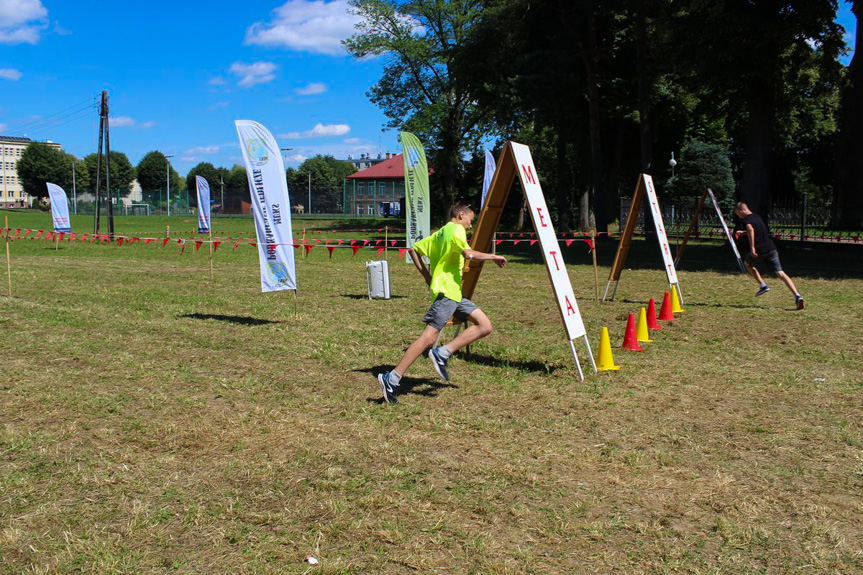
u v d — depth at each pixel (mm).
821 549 3617
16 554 3541
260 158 10078
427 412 5984
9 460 4828
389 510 4070
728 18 23516
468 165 56312
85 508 4074
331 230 53562
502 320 10891
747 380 7082
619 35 35812
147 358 8047
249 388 6754
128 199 98438
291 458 4883
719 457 4941
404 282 16594
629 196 57781
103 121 34844
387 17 47531
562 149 41469
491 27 38688
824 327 10188
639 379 7117
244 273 18531
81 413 5922
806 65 25750
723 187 47375
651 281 16641
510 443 5215
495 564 3441
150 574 3359
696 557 3551
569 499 4234
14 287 14789
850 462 4840
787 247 26969
